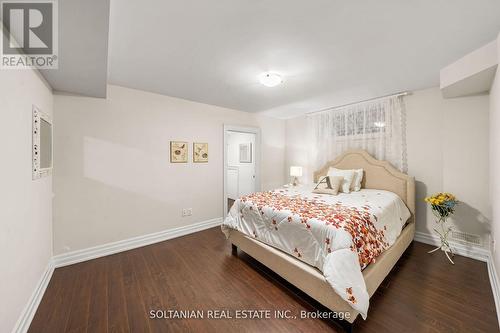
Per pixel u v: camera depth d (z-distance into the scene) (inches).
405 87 110.7
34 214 69.2
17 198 56.6
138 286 79.6
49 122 84.4
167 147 126.1
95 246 103.0
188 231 135.9
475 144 98.9
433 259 97.7
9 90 52.5
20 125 58.7
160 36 64.3
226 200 154.5
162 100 123.5
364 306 54.8
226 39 66.2
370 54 75.8
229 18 56.2
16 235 55.9
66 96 94.7
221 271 90.3
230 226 105.0
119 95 108.7
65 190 94.9
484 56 70.9
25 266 61.5
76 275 86.8
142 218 117.3
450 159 105.7
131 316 64.5
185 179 134.3
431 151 112.5
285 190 131.9
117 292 75.9
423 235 116.2
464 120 101.6
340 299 58.4
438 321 61.2
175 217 130.4
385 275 76.0
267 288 78.4
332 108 152.0
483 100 96.2
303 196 112.7
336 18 56.2
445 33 63.1
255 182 178.2
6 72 51.2
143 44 68.7
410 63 83.2
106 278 84.8
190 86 109.0
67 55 64.0
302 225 73.6
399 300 70.1
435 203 98.1
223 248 114.0
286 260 76.2
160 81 102.2
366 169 131.0
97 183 103.3
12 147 54.0
